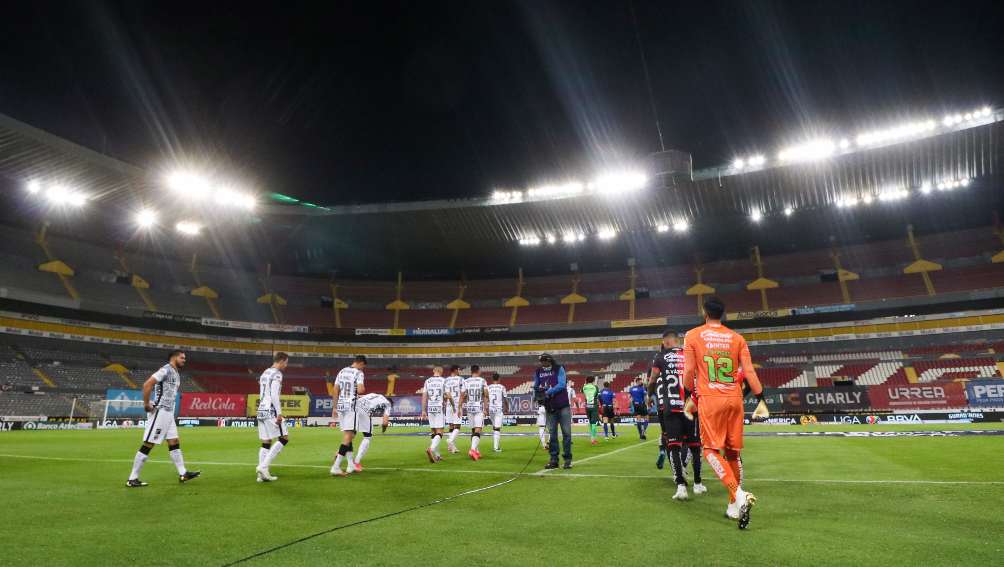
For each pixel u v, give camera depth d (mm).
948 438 14367
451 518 4715
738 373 5016
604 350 45031
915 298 39156
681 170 34188
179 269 47094
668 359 6215
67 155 29500
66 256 41812
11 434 21406
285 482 7168
